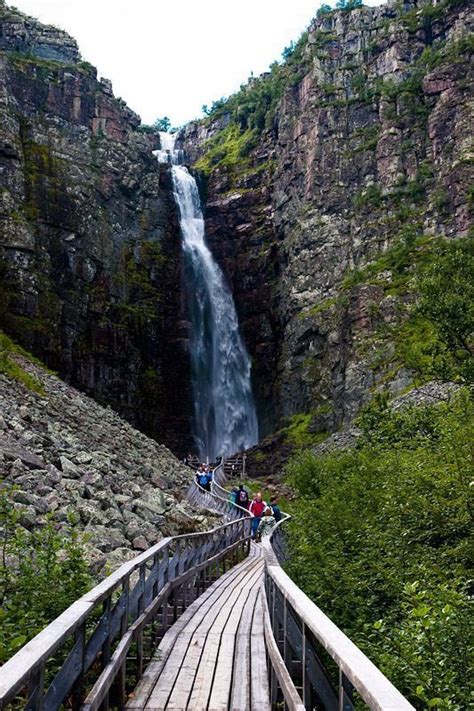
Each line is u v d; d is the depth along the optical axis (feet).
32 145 208.64
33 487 51.44
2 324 181.06
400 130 231.71
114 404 209.36
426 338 163.63
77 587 25.26
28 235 192.13
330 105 245.45
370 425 97.55
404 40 249.55
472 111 217.15
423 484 43.06
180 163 302.86
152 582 29.35
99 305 211.61
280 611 22.91
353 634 35.14
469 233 193.47
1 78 206.49
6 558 30.37
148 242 237.04
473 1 242.37
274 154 270.67
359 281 203.41
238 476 168.55
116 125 237.45
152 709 21.20
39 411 92.73
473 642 23.81
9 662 11.00
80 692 16.61
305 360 215.10
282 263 241.35
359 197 228.63
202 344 236.02
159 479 89.86
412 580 35.55
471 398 59.57
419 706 23.85
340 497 54.85
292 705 15.42
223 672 25.40
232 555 63.87
